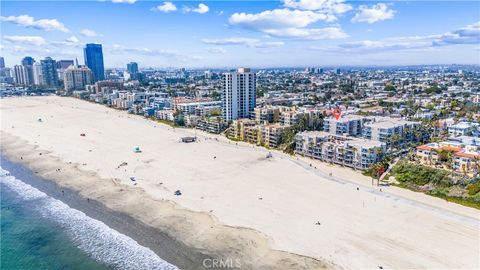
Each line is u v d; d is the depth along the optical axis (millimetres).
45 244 90062
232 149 185125
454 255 79125
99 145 194375
